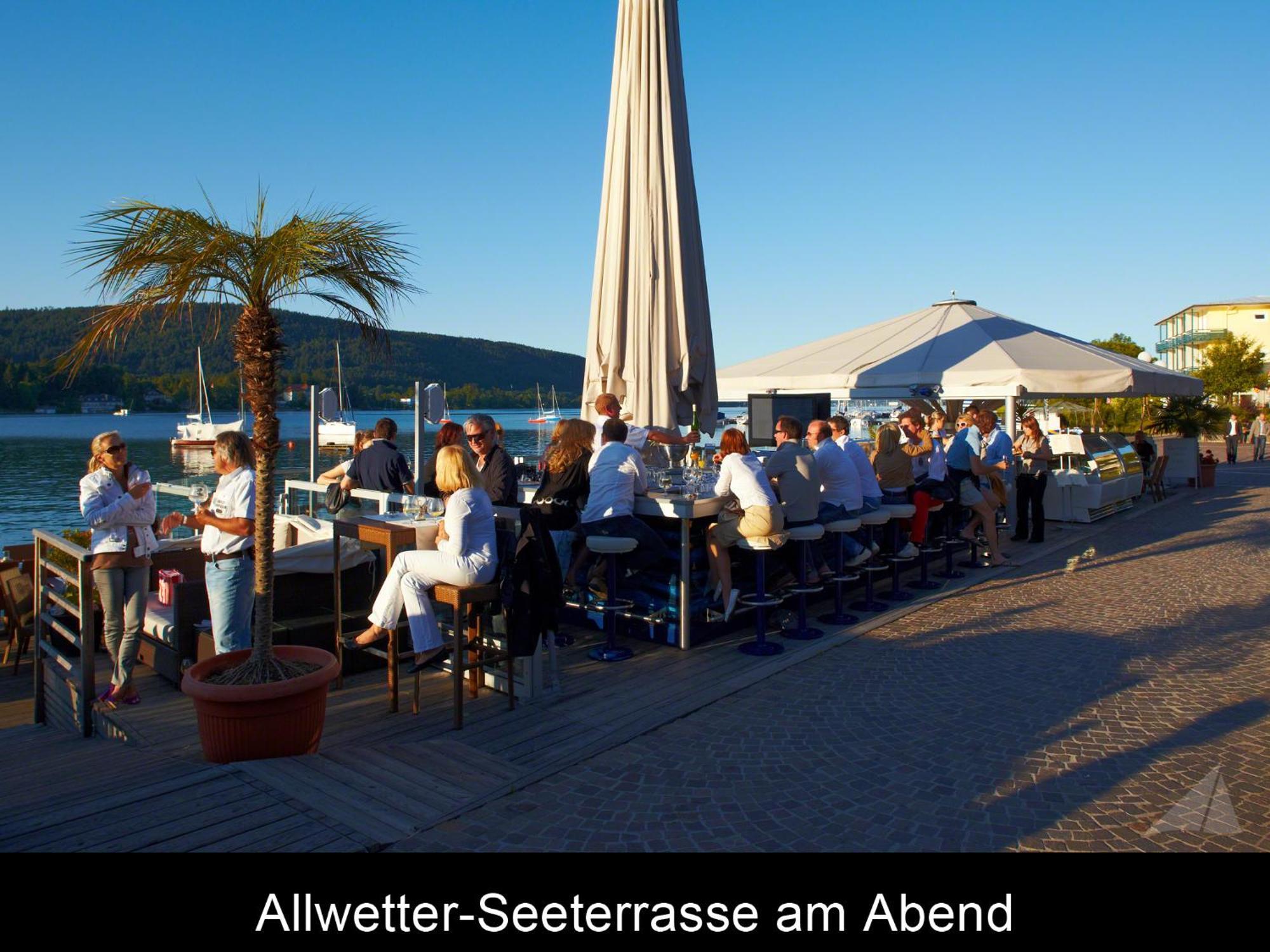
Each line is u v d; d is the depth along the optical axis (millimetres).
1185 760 4137
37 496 36812
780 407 9898
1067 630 6730
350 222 4070
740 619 6906
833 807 3666
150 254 3811
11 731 5191
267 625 4242
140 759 4250
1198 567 9250
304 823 3402
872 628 6867
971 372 11336
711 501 6160
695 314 7504
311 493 8125
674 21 7484
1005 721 4719
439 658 5234
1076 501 13414
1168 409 21516
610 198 7605
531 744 4410
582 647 6367
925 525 8422
